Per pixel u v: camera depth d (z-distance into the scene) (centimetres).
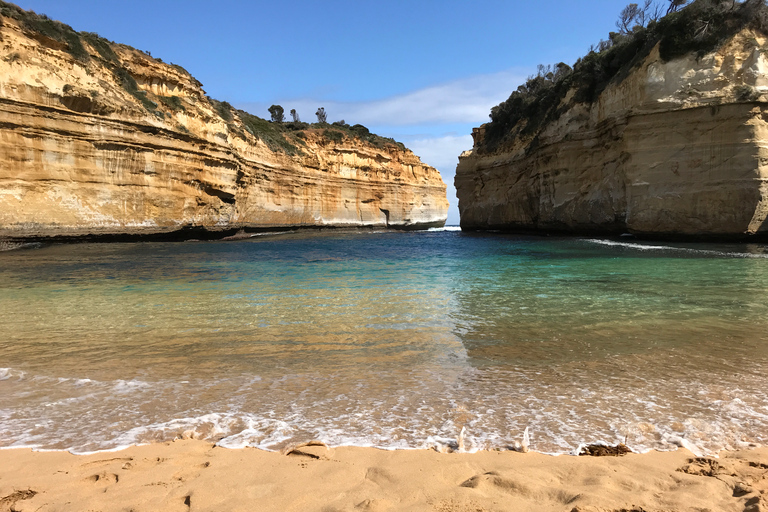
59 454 330
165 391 451
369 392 444
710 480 283
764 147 1977
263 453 329
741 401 415
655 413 392
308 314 779
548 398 426
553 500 266
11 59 2153
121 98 2622
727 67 2070
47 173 2252
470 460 318
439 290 1020
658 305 828
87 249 2181
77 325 709
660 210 2212
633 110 2300
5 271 1385
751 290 967
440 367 513
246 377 488
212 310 814
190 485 284
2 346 601
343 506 259
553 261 1577
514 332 654
